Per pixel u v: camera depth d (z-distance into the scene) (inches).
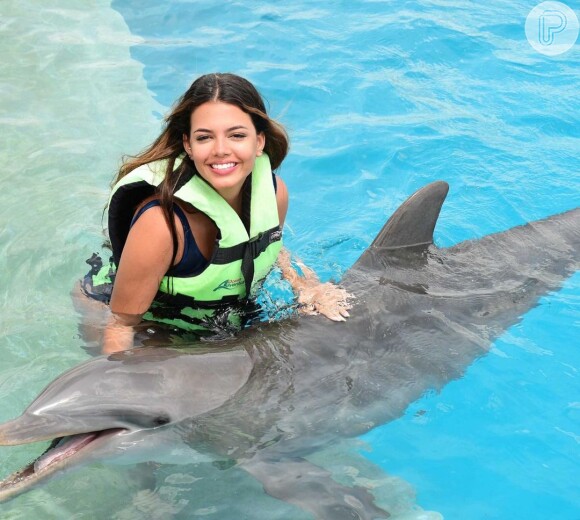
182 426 137.9
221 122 146.3
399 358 161.0
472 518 132.5
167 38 334.0
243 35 329.7
